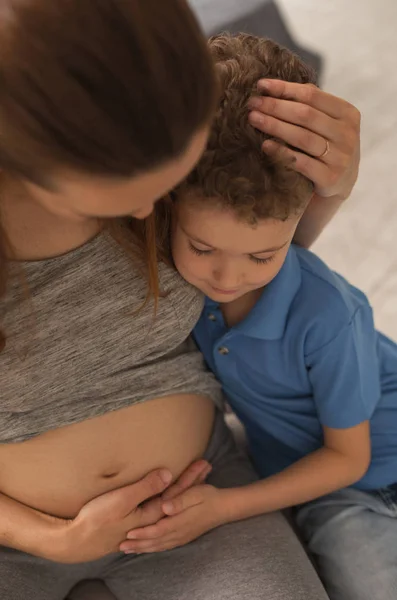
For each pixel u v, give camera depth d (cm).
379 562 94
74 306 79
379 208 165
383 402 99
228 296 80
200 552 89
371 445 100
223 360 91
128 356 84
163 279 82
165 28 47
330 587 97
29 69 45
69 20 44
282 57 72
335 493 101
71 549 85
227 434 104
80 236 77
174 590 88
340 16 214
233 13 156
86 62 45
